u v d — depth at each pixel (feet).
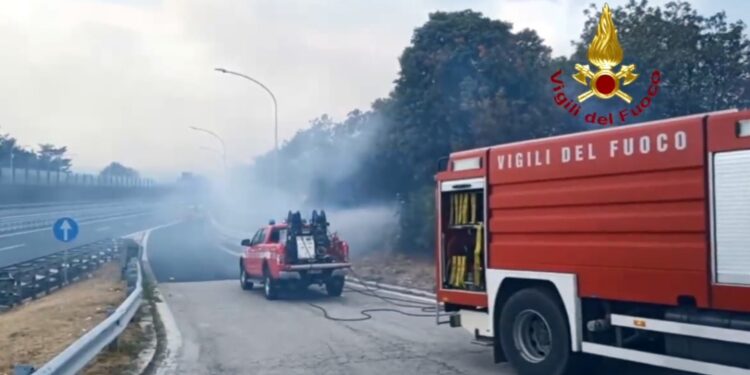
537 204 31.45
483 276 35.09
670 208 25.99
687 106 68.33
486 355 38.37
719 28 70.79
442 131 83.97
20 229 174.50
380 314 54.65
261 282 70.59
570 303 29.68
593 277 28.81
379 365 36.29
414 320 51.24
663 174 26.25
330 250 66.54
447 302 37.27
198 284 80.64
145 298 65.41
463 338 43.60
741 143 23.84
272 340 44.52
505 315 33.04
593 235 28.89
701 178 24.94
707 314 25.08
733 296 23.93
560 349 30.35
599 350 28.89
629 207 27.48
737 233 23.88
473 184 35.24
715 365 25.08
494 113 76.54
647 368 32.86
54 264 88.58
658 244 26.37
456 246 37.24
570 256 29.84
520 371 32.22
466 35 84.79
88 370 35.29
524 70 80.28
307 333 46.70
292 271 63.46
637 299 27.07
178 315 56.24
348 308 58.65
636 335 28.17
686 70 69.15
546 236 31.09
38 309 60.34
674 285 25.72
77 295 69.51
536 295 31.42
